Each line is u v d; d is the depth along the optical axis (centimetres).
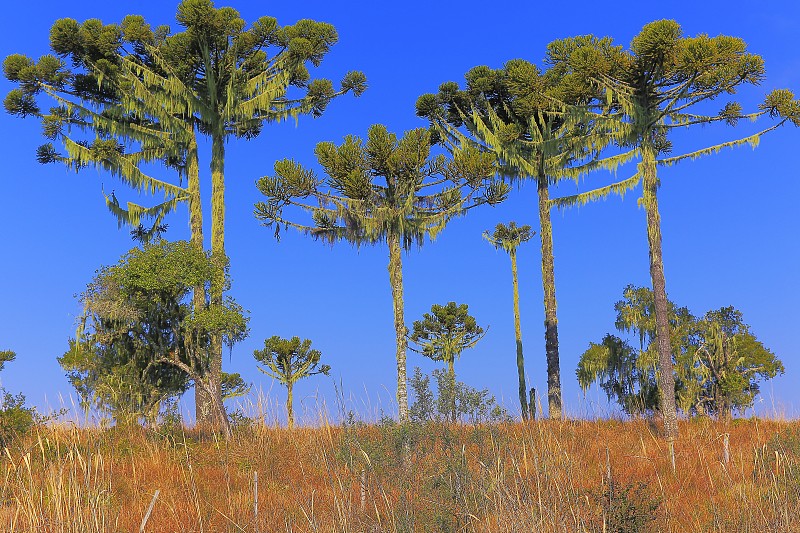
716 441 1488
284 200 1936
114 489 1084
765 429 1577
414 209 2055
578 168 2355
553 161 2405
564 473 905
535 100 2169
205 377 1894
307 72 2508
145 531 946
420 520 783
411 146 1948
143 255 1862
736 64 1608
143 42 2328
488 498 806
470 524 773
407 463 873
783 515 844
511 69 2298
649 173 1862
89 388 1777
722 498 1003
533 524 748
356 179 1900
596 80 1781
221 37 2298
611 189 2073
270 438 1357
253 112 2422
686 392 2148
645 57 1667
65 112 2370
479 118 2495
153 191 2409
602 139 1961
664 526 875
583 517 796
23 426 1227
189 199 2428
